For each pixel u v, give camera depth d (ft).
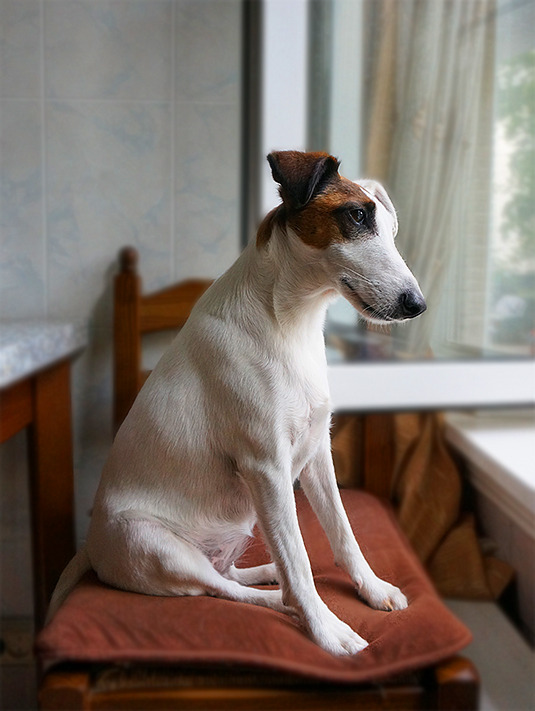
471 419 4.65
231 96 4.48
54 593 3.15
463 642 2.63
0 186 4.51
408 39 4.55
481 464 4.19
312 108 4.53
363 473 4.36
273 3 4.32
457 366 4.59
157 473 2.91
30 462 4.33
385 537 3.59
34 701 4.42
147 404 2.97
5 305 4.63
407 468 4.36
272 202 4.46
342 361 4.60
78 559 3.23
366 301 2.63
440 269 4.74
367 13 4.50
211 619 2.62
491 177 4.72
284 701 2.53
